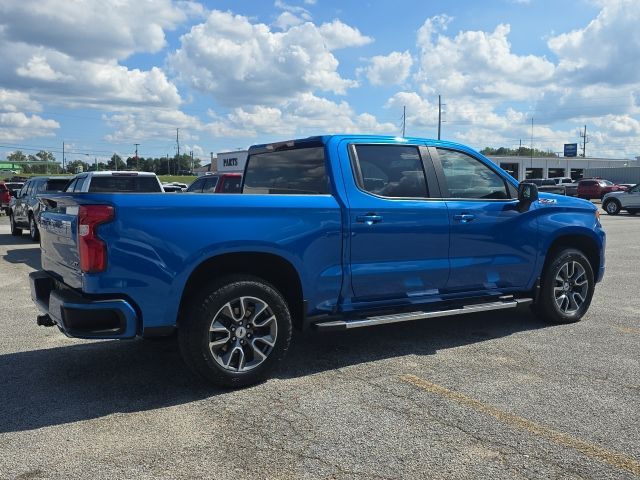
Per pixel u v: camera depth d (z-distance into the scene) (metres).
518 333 6.10
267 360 4.54
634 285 9.04
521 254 6.01
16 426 3.79
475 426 3.77
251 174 6.18
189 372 4.86
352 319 4.97
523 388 4.46
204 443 3.54
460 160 5.74
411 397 4.28
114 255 3.99
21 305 7.60
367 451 3.43
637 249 14.00
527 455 3.38
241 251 4.40
